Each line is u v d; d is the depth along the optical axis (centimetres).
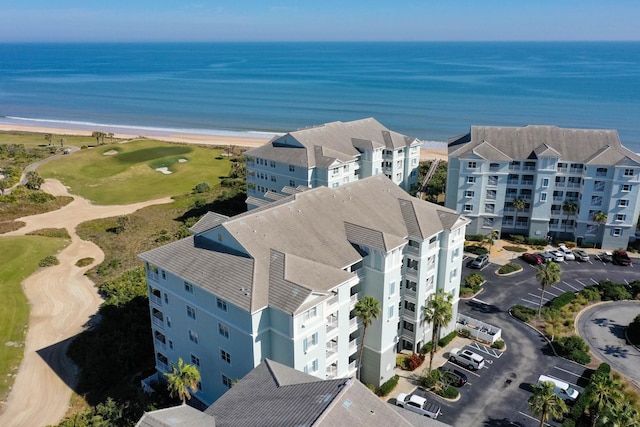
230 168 15025
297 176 9106
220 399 3841
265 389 3775
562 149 9031
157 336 5647
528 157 9031
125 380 5831
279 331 4409
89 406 5447
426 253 5709
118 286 7550
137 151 16362
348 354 5141
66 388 5744
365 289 5419
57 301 7606
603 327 6588
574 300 7175
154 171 14488
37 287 8019
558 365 5831
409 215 5894
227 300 4419
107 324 6575
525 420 4978
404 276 5834
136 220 10906
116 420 4756
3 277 8219
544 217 9194
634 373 5653
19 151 16150
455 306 6481
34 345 6544
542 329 6588
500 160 9000
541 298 6962
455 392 5319
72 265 8794
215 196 12319
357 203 5975
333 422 3120
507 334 6481
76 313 7281
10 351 6397
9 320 7069
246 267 4675
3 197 11812
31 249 9212
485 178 9175
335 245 5253
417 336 5984
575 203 9062
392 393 5459
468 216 9475
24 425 5197
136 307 6750
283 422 3228
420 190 11769
